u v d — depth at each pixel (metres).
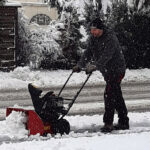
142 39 24.67
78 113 12.43
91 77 21.03
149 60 25.25
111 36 8.99
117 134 8.43
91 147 6.98
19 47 23.89
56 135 8.43
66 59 24.56
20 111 8.66
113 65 9.09
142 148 6.87
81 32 24.75
